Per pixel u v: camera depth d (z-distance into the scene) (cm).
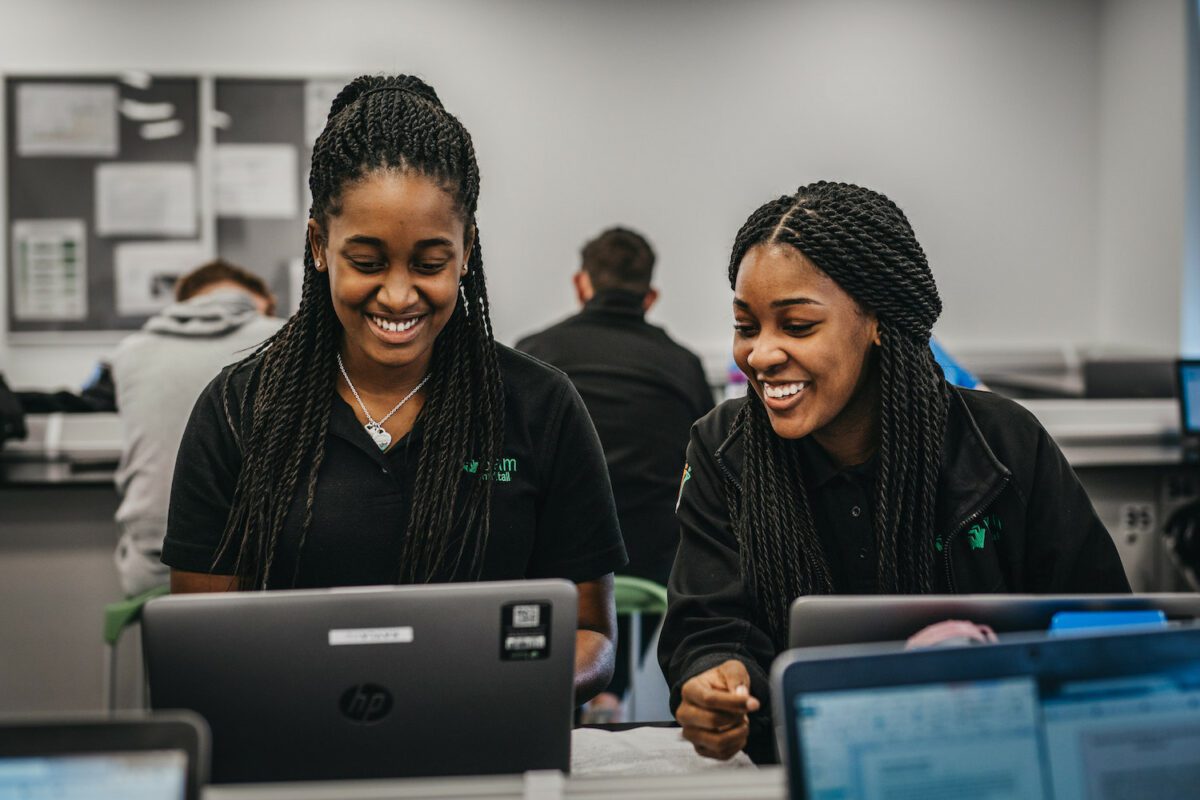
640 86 560
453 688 113
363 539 145
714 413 157
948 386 146
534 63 556
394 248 133
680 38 560
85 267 537
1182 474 382
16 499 336
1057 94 575
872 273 133
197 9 538
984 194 576
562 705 115
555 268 562
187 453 147
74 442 365
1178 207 529
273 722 112
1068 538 143
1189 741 91
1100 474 380
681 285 566
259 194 541
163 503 289
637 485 296
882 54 568
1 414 345
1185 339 530
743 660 137
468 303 149
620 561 157
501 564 150
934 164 573
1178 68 524
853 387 137
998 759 87
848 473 144
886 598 115
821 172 568
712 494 151
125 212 537
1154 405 427
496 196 559
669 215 564
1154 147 542
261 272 542
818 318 131
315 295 146
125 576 294
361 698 113
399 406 148
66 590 338
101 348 540
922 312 138
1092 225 580
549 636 114
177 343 293
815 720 85
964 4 569
